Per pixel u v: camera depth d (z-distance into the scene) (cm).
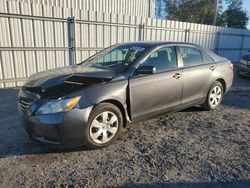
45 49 802
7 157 340
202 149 375
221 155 358
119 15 943
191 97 495
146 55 418
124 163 331
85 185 283
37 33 775
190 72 478
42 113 324
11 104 581
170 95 446
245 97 722
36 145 375
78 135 337
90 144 355
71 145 338
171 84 441
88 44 888
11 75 759
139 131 437
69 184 285
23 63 773
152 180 295
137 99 396
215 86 554
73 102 328
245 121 506
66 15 814
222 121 501
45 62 813
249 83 948
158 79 420
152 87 412
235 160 345
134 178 298
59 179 293
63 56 845
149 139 405
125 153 358
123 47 465
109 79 372
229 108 595
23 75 781
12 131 424
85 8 1086
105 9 1165
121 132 430
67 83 356
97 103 348
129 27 990
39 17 764
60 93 332
